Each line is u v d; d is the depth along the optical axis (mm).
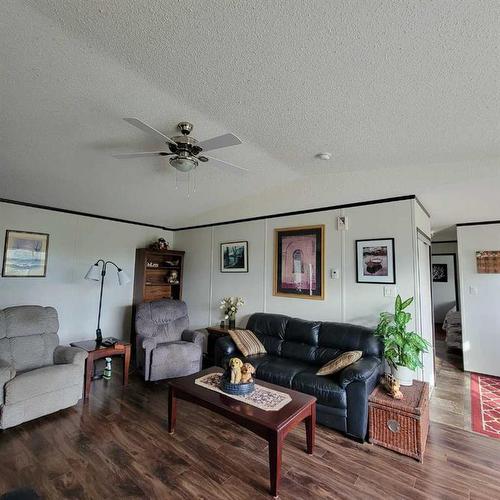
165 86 1920
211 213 5062
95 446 2385
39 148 2789
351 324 3518
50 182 3566
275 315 4082
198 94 1981
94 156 2982
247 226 4746
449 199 3484
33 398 2680
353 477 2102
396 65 1537
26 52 1660
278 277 4320
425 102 1841
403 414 2385
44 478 2004
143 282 5105
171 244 5918
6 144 2697
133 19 1393
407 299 3158
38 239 4191
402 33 1327
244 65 1660
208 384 2627
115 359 4730
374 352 3123
